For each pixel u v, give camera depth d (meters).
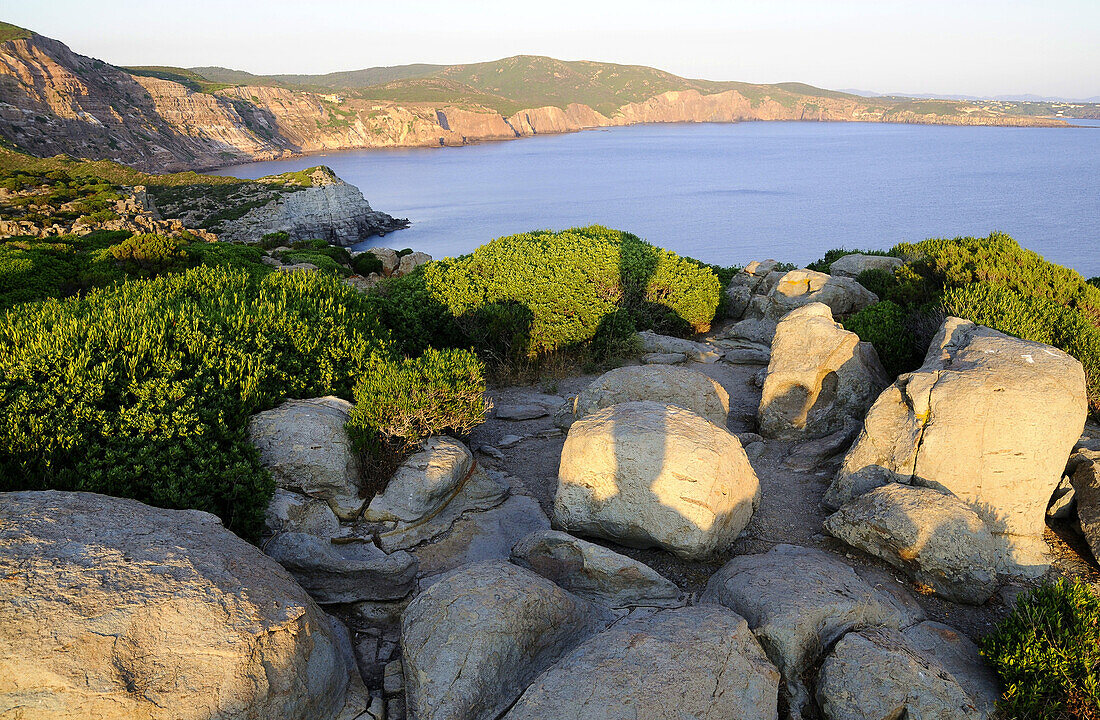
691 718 5.31
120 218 68.88
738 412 13.72
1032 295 16.08
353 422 9.14
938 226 132.50
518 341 16.45
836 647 6.39
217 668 5.20
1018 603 6.98
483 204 181.38
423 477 8.90
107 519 6.20
